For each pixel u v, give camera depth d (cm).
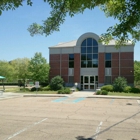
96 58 3644
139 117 1080
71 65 3759
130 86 3278
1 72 5219
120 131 758
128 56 3509
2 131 743
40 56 3641
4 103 1762
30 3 325
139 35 480
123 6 393
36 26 409
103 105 1638
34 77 3594
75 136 681
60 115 1113
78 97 2416
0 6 323
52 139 641
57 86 3425
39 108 1421
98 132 739
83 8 385
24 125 851
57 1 362
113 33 455
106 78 3588
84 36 3675
